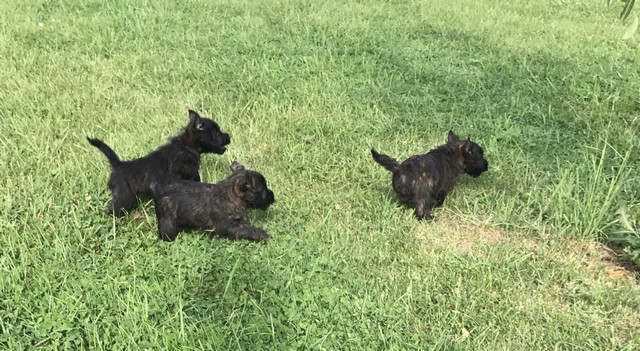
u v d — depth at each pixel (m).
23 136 2.36
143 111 2.71
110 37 3.48
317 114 2.77
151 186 1.87
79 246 1.78
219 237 1.88
